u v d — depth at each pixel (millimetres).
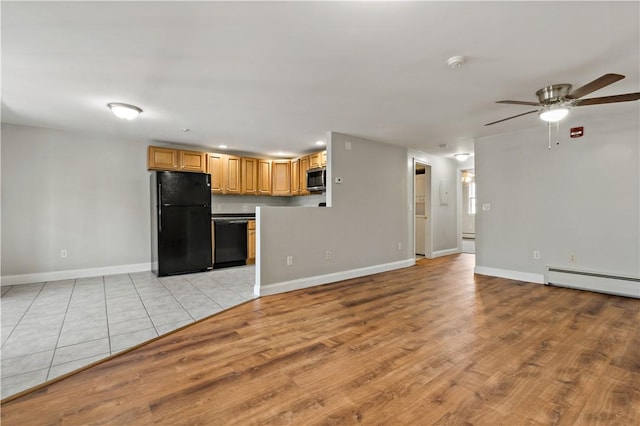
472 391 1722
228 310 3107
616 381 1803
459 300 3418
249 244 5656
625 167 3498
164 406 1601
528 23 1747
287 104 3141
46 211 4191
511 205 4410
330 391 1732
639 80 2557
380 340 2395
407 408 1579
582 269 3791
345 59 2188
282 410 1570
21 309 3076
